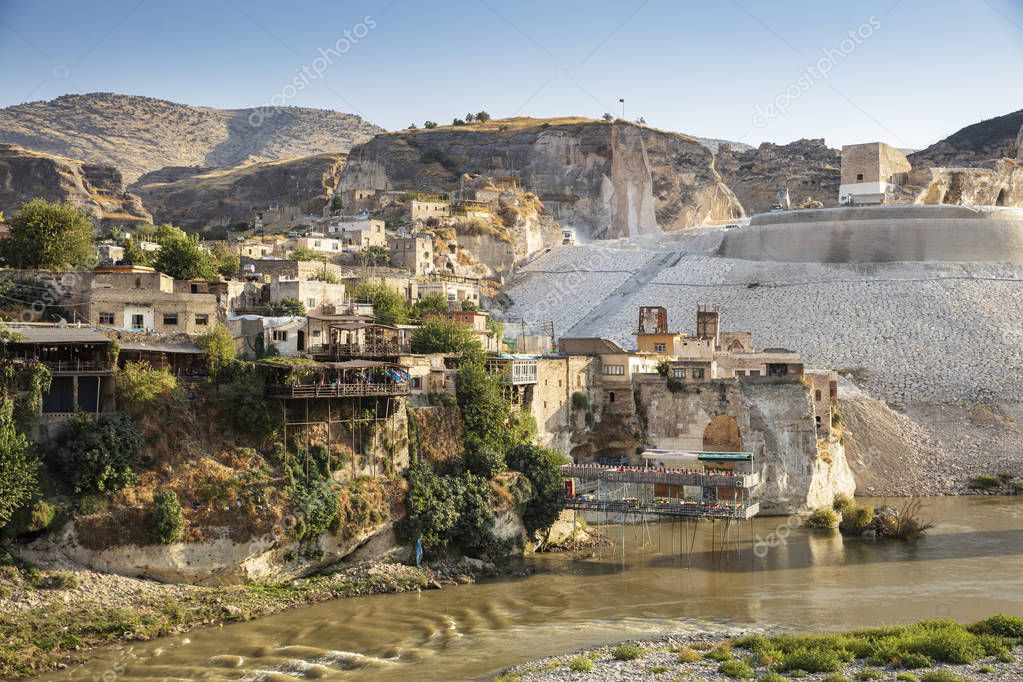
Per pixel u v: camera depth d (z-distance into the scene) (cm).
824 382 14025
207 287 13700
